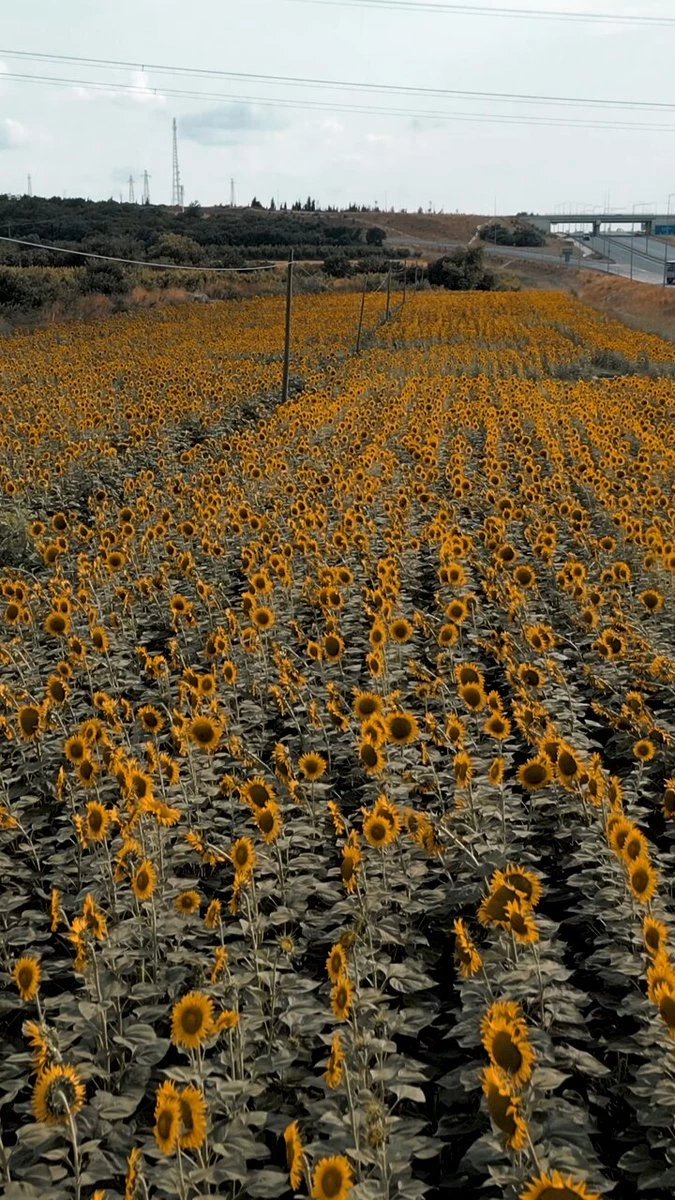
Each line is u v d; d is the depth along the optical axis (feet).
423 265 382.83
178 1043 14.29
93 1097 16.39
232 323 211.61
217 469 66.03
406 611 40.73
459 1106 16.84
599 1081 17.28
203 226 422.82
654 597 34.24
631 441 82.02
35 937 20.92
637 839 17.49
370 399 104.37
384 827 19.07
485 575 44.45
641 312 260.21
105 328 205.77
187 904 18.51
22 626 39.29
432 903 21.25
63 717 31.73
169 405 94.89
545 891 22.22
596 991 19.62
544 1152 13.73
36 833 26.58
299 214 583.58
